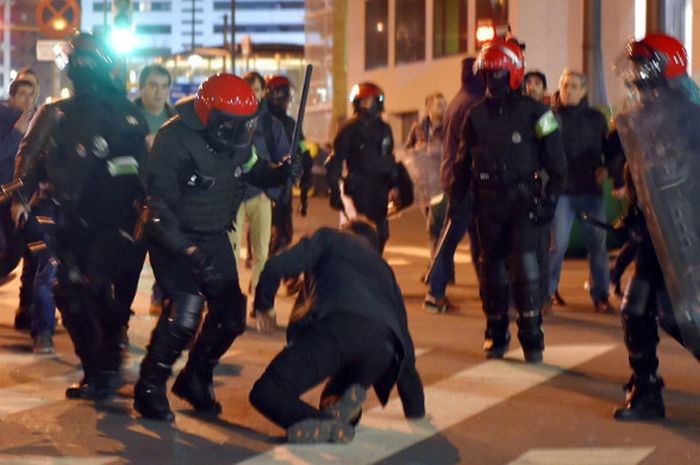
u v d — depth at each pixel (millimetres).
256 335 9992
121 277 7492
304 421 6430
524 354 8773
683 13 21875
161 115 10250
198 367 7180
